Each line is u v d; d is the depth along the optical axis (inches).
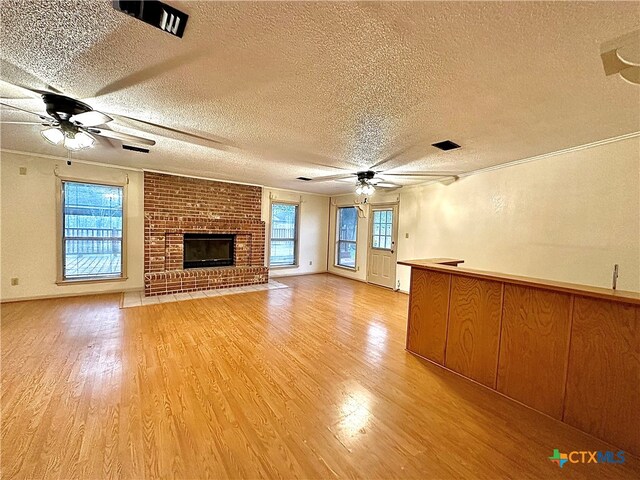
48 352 104.4
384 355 111.8
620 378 66.4
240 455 61.1
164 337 121.1
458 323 99.3
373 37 51.8
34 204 162.1
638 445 64.0
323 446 64.4
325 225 298.5
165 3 44.3
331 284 242.1
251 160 150.9
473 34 50.2
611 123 89.8
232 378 91.4
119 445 62.3
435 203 191.6
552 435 70.3
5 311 146.3
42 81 70.0
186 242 211.5
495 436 69.4
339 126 96.7
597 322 69.7
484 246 157.4
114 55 59.2
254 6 44.9
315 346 117.4
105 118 79.4
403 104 78.8
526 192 135.3
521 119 87.4
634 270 100.2
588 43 51.7
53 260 168.7
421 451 63.9
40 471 55.2
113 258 188.5
